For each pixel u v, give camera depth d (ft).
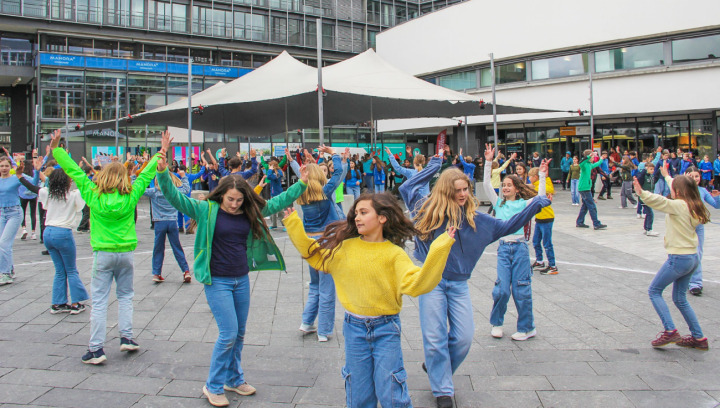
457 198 11.87
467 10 90.22
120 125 50.90
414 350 15.29
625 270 25.49
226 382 12.17
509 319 18.26
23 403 11.39
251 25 122.42
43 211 34.76
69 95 96.58
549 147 88.89
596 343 15.56
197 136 102.12
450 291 11.99
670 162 59.16
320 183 16.93
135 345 14.78
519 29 84.02
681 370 13.34
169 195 11.46
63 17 101.30
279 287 22.71
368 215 9.21
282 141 113.80
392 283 9.31
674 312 18.56
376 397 9.47
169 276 24.81
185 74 108.88
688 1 69.82
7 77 101.76
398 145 127.95
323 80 32.60
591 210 38.75
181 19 113.70
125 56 108.47
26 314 18.51
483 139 95.66
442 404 11.19
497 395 11.97
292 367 13.91
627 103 75.77
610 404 11.41
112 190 14.19
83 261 27.89
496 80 88.07
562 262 27.63
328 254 9.46
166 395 12.01
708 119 74.64
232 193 11.85
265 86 35.73
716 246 30.81
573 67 80.23
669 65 72.38
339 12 134.10
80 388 12.32
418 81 38.09
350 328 9.46
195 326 17.38
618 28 75.20
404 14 144.87
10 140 111.14
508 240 15.98
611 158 65.41
